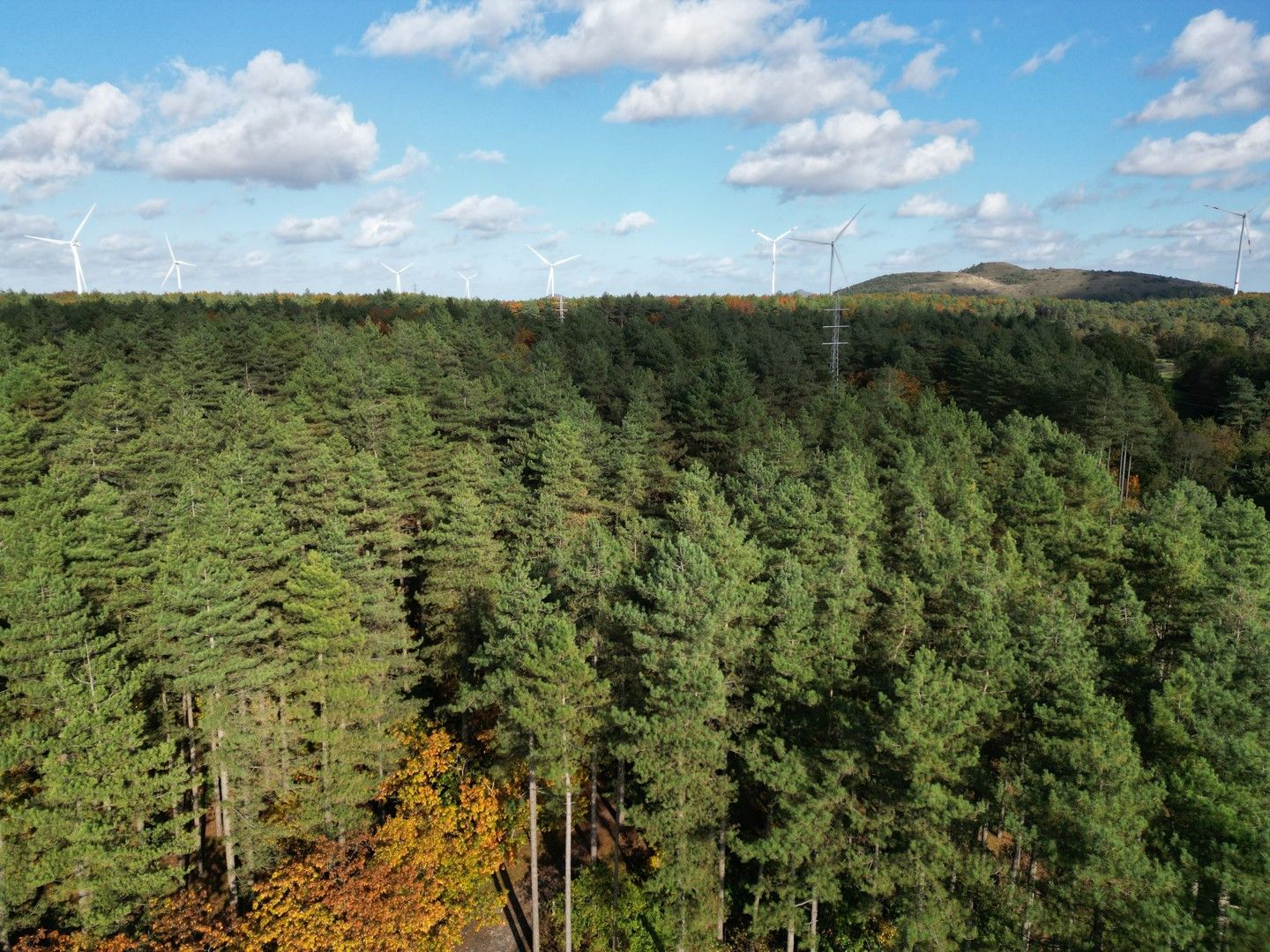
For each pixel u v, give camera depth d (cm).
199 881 3319
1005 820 2600
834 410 7544
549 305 17400
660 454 6700
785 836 2584
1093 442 7706
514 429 6719
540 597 3128
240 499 3997
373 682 3478
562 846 3834
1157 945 2059
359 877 2970
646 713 2862
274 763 3181
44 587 2695
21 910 2694
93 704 2602
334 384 7081
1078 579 3462
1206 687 2564
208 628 2866
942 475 5166
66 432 5562
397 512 4516
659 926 3253
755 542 3662
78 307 11062
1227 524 4494
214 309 12900
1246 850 2148
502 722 3139
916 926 2392
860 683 3020
